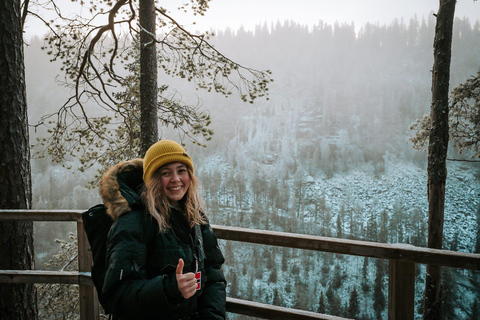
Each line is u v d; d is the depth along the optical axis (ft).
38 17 19.76
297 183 561.02
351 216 422.41
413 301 5.43
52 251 243.60
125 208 4.06
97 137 23.58
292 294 264.72
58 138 22.68
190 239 4.39
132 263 3.80
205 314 4.62
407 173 588.50
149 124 20.10
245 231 6.31
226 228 6.47
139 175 4.87
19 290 10.05
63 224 277.44
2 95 10.02
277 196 485.15
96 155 23.62
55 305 24.70
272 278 279.08
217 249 5.07
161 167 4.42
